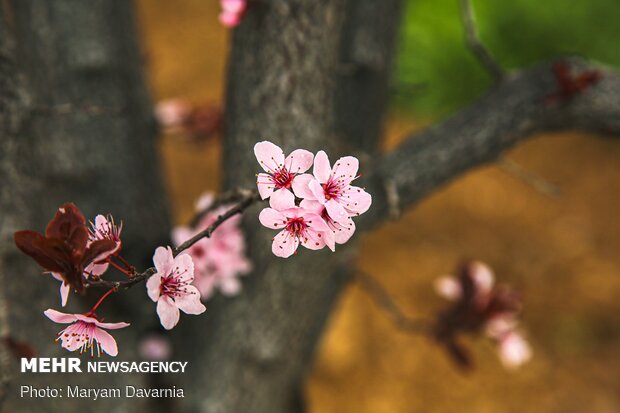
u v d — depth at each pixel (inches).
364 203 15.3
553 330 47.9
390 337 46.1
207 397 25.4
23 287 20.6
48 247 14.7
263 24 20.0
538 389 44.3
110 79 24.2
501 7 59.2
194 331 26.1
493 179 59.2
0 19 19.3
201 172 55.2
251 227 22.0
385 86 27.6
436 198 57.2
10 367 19.0
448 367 45.0
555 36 59.2
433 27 59.5
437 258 52.2
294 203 15.2
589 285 50.9
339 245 22.6
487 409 43.0
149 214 26.0
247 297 23.1
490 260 52.6
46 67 23.0
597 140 62.9
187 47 64.2
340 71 24.3
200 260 20.9
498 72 22.9
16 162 19.8
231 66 21.3
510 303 24.2
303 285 23.1
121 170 24.8
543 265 52.4
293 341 25.0
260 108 20.7
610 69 22.8
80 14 23.2
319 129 21.1
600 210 57.2
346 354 44.5
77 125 23.6
